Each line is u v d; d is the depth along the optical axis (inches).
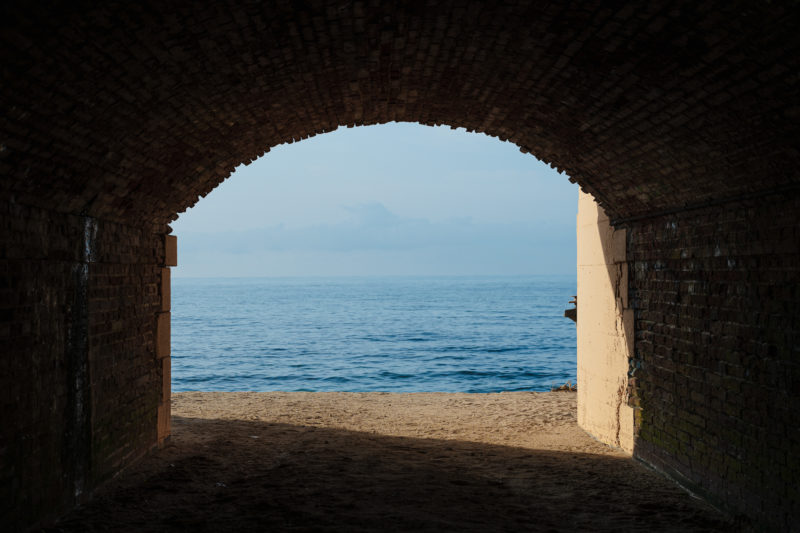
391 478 318.3
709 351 287.3
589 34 219.1
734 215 267.4
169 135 284.7
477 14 223.9
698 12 183.5
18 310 221.1
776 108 203.5
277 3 209.6
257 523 245.1
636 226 368.8
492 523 249.8
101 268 292.2
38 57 179.9
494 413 514.6
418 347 1774.1
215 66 243.9
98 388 287.3
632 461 365.7
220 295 6712.6
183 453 361.4
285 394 591.8
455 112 346.3
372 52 264.2
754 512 250.7
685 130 251.9
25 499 225.1
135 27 193.6
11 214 217.3
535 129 336.5
